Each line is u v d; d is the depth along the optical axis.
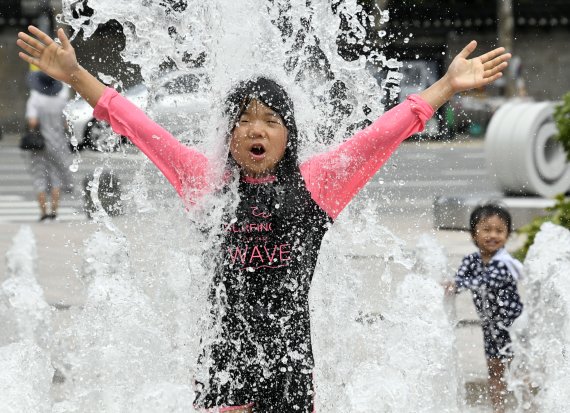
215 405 7.39
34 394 9.17
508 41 63.34
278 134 7.22
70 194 30.91
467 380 11.23
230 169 7.36
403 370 9.89
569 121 19.50
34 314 13.16
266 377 7.38
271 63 9.20
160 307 9.64
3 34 65.25
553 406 10.30
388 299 12.24
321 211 7.39
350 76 9.24
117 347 9.41
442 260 15.82
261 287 7.34
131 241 14.09
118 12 9.31
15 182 37.28
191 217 7.46
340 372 9.16
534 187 24.95
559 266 12.10
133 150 31.78
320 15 9.24
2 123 65.44
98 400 9.57
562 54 69.50
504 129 25.22
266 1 9.16
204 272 7.50
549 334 11.18
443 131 55.31
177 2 9.31
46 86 25.80
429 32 64.56
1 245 20.92
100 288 10.34
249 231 7.28
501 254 11.23
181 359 8.56
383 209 25.50
